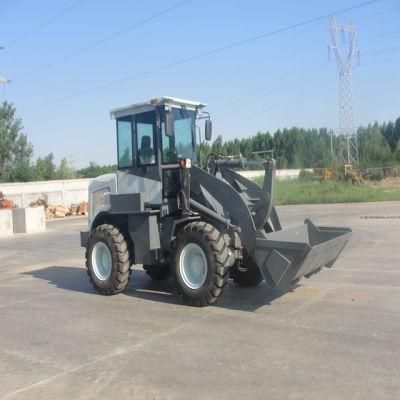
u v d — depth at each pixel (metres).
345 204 30.73
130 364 5.55
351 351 5.61
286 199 34.00
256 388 4.76
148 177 8.84
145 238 8.66
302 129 83.88
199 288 7.73
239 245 7.88
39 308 8.41
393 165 62.09
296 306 7.65
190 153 9.21
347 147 61.28
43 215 24.69
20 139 56.84
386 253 12.34
